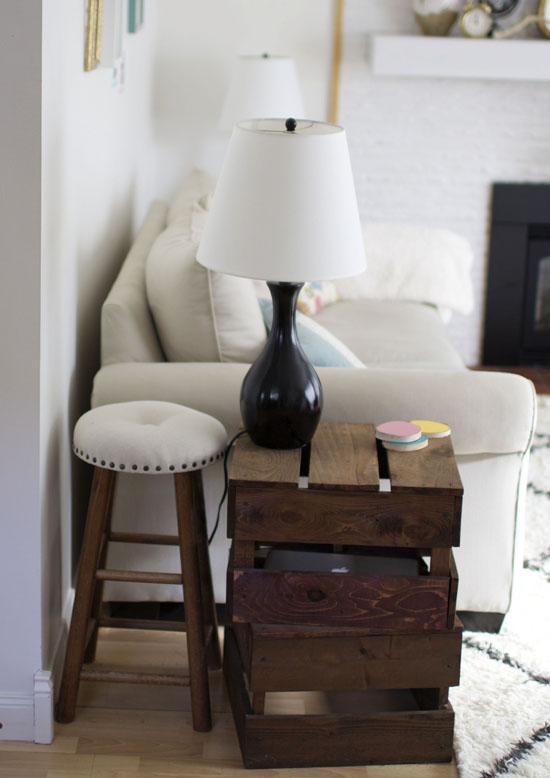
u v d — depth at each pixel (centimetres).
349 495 187
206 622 228
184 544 202
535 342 498
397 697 219
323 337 259
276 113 420
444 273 396
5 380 188
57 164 198
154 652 237
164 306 239
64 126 206
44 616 203
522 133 469
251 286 253
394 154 472
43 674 203
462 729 210
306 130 202
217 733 210
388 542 190
